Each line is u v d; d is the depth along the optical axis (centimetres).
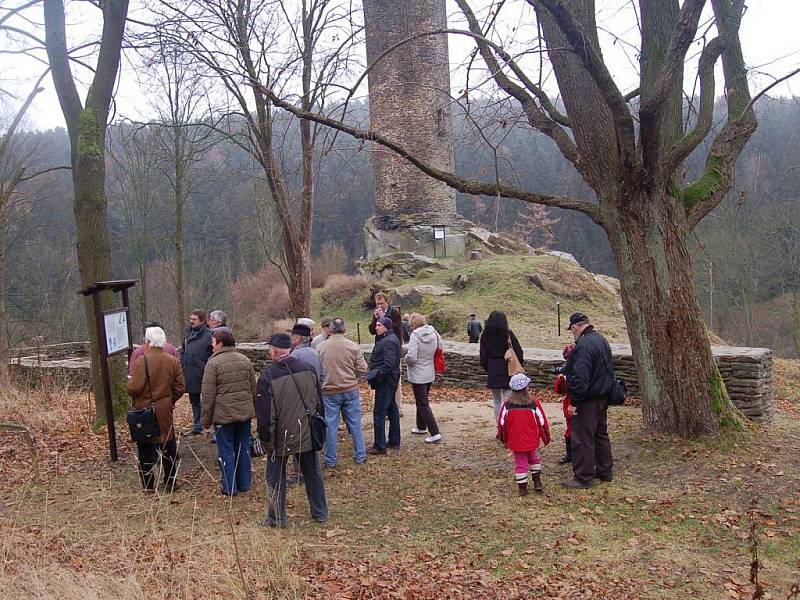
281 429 570
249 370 673
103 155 992
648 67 786
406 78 2689
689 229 775
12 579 434
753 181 2427
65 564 481
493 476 714
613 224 759
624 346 1223
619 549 536
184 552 501
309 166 1297
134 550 518
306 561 514
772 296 2902
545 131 813
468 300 2527
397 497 666
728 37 743
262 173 1895
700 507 600
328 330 779
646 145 698
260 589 447
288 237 1328
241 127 1351
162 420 673
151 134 1997
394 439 833
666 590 469
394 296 2634
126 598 405
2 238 1398
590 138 763
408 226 3012
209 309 3303
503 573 500
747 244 2519
